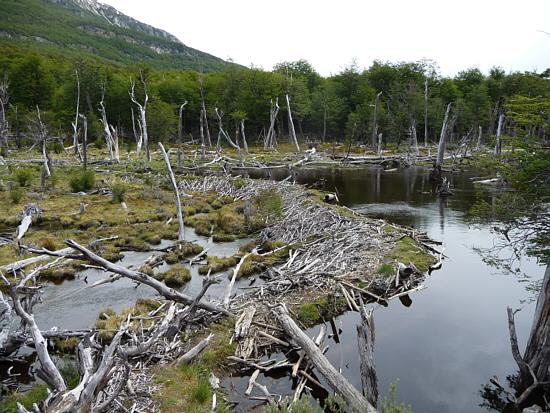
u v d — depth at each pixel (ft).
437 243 75.87
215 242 78.74
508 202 40.34
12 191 100.17
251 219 88.38
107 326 43.70
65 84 243.19
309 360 38.83
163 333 38.22
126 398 31.01
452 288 57.93
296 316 47.03
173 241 78.38
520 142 39.09
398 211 102.12
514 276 62.49
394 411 28.14
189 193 117.80
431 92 276.00
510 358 41.14
